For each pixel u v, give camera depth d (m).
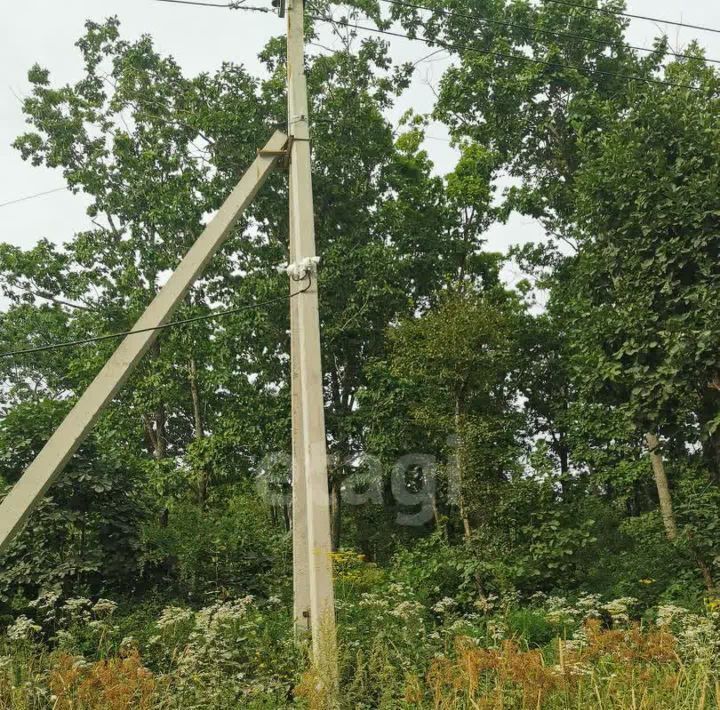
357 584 14.81
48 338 30.33
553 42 22.45
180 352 24.92
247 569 15.62
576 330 15.80
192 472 23.22
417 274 24.81
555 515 14.70
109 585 13.40
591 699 6.75
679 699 6.57
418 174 26.22
